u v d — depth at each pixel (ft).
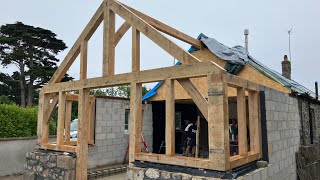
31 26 90.94
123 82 16.24
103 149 30.50
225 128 12.27
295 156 22.17
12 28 87.76
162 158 13.93
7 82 85.40
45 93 22.39
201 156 27.61
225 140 12.19
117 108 32.63
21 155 27.81
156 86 30.76
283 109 19.99
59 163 18.99
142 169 14.40
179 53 14.16
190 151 27.58
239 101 14.58
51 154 20.01
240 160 13.50
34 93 85.97
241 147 14.39
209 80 12.85
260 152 16.22
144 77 15.20
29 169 21.83
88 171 27.17
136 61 15.89
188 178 12.69
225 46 29.37
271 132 17.19
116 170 28.43
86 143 18.83
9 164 26.81
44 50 93.30
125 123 35.73
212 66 12.84
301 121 26.32
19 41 88.84
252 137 16.17
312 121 31.17
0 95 82.33
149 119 35.19
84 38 19.58
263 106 16.76
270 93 17.69
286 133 20.25
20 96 86.89
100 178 25.75
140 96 15.74
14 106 29.01
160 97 30.53
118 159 32.22
